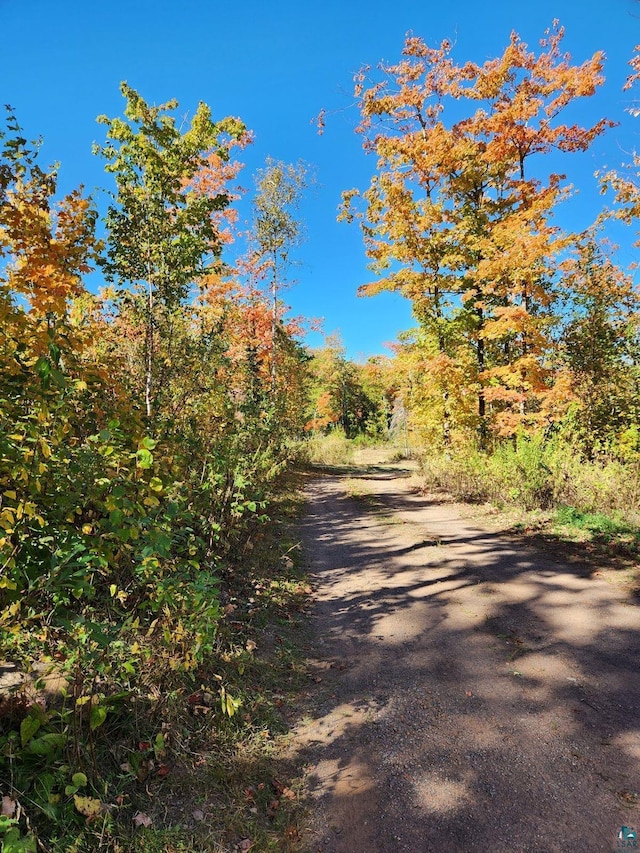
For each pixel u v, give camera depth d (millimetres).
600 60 13156
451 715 3268
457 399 15180
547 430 12789
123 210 7895
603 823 2297
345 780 2729
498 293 14102
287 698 3617
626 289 13547
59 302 4156
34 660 2670
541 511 9188
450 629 4652
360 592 5930
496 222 15203
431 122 15969
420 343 16984
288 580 6207
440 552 7434
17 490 2232
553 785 2562
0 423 2227
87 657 2426
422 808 2475
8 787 2055
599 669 3727
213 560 5258
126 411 3168
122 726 2670
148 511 2656
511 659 3980
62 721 2387
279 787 2689
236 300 19188
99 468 2441
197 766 2703
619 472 8883
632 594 5176
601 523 7527
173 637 3082
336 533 9336
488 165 15367
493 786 2588
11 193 4473
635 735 2926
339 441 36625
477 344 16531
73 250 4703
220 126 8328
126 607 3379
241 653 3969
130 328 7941
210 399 8203
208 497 5238
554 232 12500
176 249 7949
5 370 2514
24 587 2301
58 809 2072
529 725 3096
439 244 15891
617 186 10297
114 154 7809
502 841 2240
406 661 4094
